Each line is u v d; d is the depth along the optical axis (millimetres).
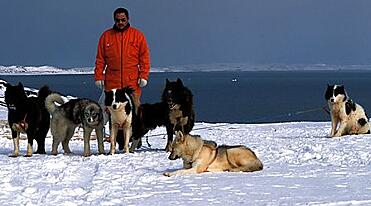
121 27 12094
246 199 6828
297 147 12562
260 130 19062
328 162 10047
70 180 8352
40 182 8180
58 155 11672
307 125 21125
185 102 12148
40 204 6680
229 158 8836
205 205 6543
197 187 7629
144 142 15305
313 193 7160
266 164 9766
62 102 11938
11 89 11312
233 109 51938
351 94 80562
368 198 6805
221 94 87875
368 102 60125
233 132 18188
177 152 8727
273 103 60938
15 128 11438
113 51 12094
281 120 39719
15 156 11422
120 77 12094
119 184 7969
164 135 17438
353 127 15875
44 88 11977
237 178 8234
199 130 19234
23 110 11305
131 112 11648
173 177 8430
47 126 12211
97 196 7145
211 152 8766
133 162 10211
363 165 9578
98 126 11664
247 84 151000
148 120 12359
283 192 7230
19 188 7684
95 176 8641
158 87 116625
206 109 52312
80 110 11531
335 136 15578
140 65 12250
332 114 15898
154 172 9000
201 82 173750
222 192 7266
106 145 14344
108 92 11484
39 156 11453
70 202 6750
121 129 11914
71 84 132500
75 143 14711
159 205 6566
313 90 103375
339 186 7609
